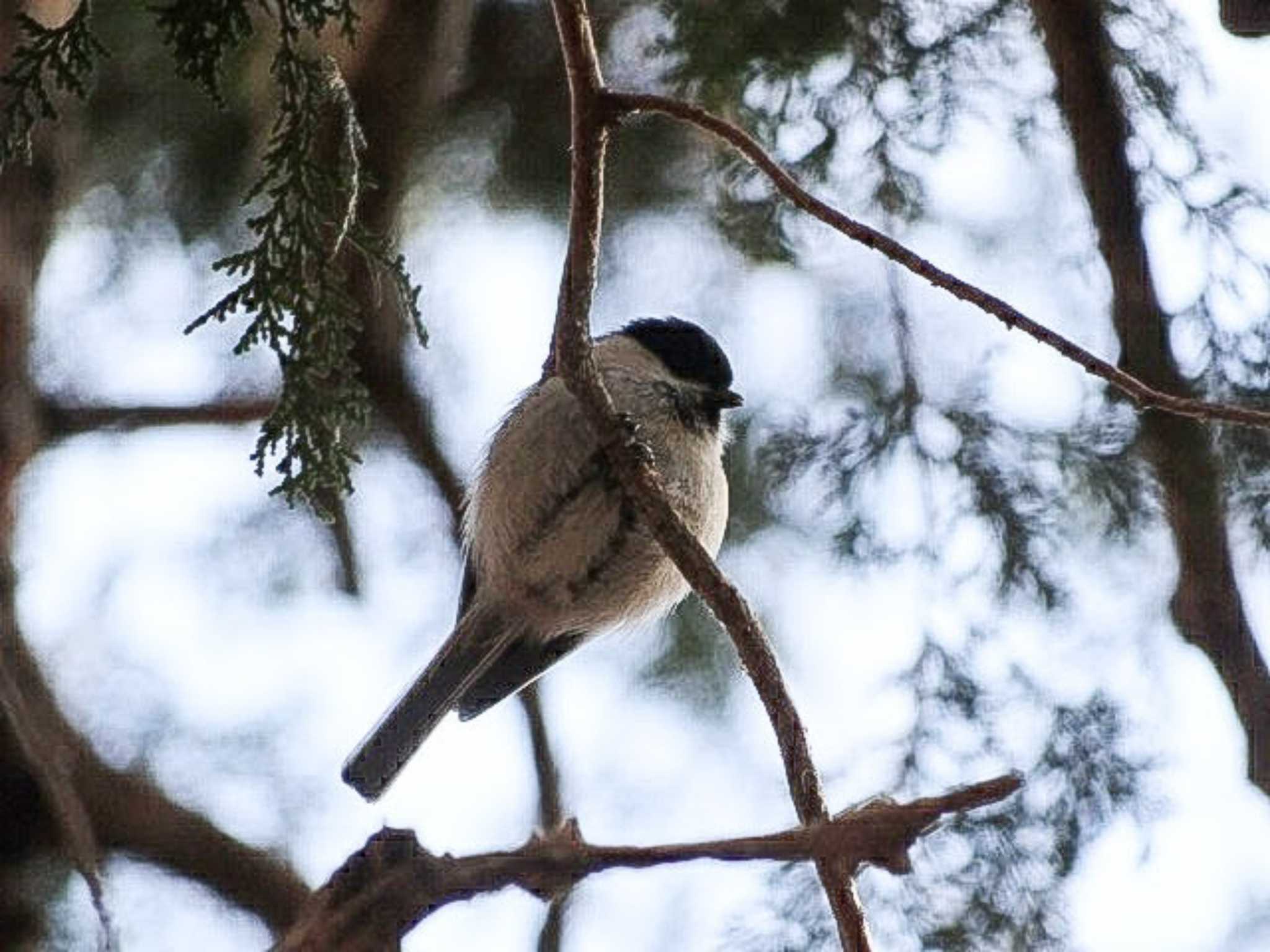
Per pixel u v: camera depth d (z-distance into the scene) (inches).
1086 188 404.5
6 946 424.2
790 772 226.5
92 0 408.2
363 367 492.4
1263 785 397.4
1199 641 399.9
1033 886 380.5
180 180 477.7
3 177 439.5
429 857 211.5
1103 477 417.7
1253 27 271.0
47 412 502.0
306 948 206.5
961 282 242.8
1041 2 399.5
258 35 433.4
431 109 473.1
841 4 414.3
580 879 210.5
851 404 439.5
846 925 204.8
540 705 487.8
